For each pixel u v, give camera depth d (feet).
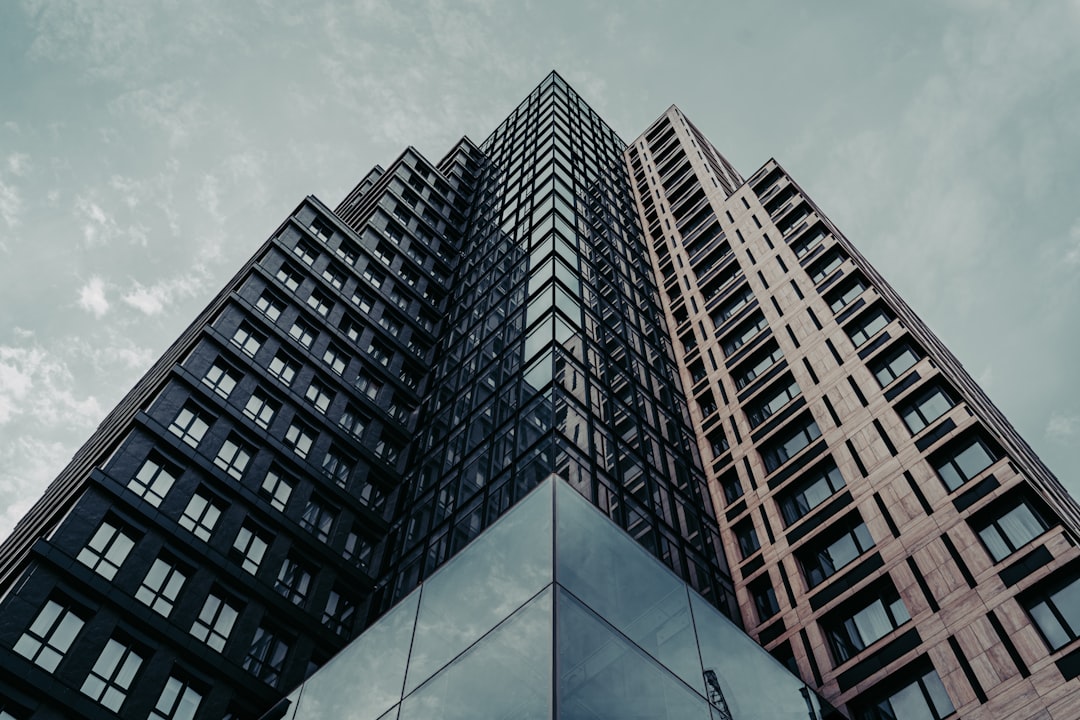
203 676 102.17
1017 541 94.22
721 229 213.05
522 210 210.38
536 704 58.13
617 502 104.83
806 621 104.68
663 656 69.82
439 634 73.77
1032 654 83.05
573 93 339.16
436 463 133.28
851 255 164.76
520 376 127.24
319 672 84.94
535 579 69.67
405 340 182.70
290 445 138.51
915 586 97.35
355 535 132.87
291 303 165.68
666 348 172.35
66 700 89.45
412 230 230.68
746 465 133.59
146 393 141.59
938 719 86.28
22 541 131.54
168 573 108.68
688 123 317.83
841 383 132.77
